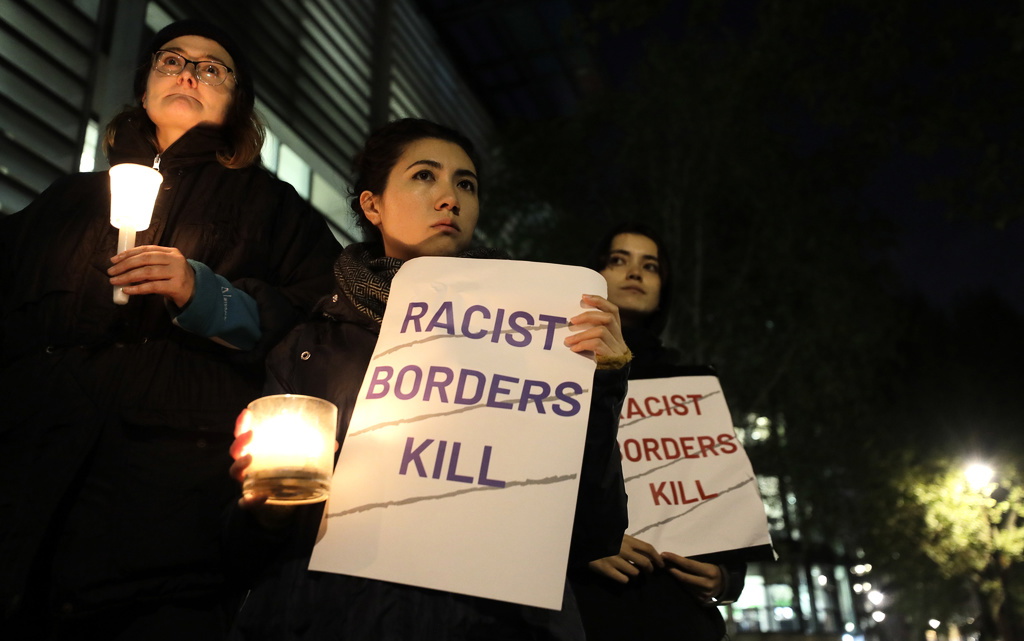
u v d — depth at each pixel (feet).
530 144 41.83
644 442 9.46
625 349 5.92
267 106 26.53
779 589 79.56
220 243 7.24
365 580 5.15
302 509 5.51
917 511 47.98
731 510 9.14
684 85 38.06
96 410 6.18
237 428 4.70
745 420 40.09
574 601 5.65
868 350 41.37
